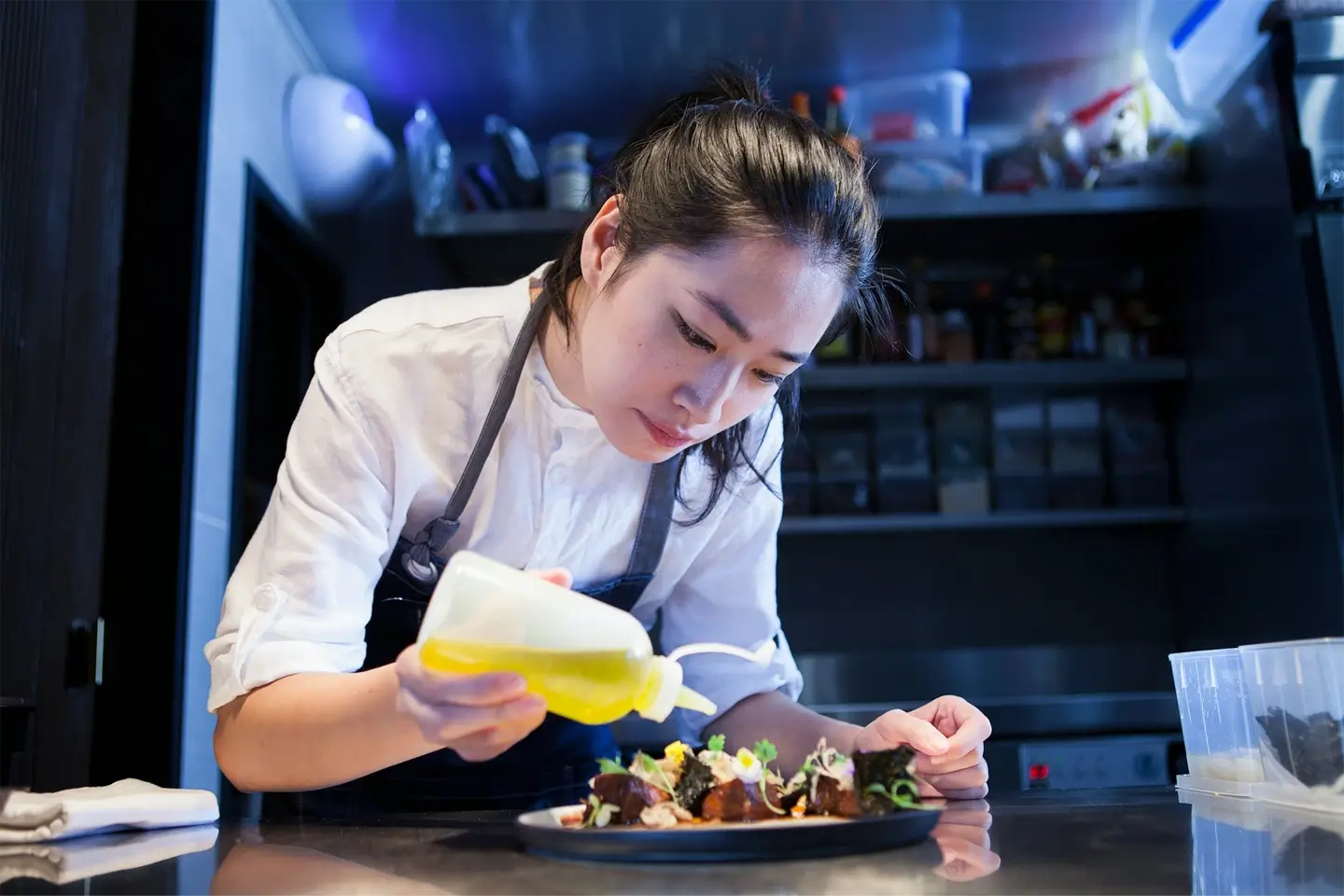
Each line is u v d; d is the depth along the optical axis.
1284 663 0.99
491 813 1.18
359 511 1.16
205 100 2.33
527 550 1.32
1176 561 3.27
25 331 2.12
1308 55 2.53
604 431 1.06
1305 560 2.56
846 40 2.88
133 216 2.28
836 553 3.33
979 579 3.31
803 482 3.13
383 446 1.19
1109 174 3.01
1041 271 3.29
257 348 2.85
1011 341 3.13
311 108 2.80
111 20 2.30
